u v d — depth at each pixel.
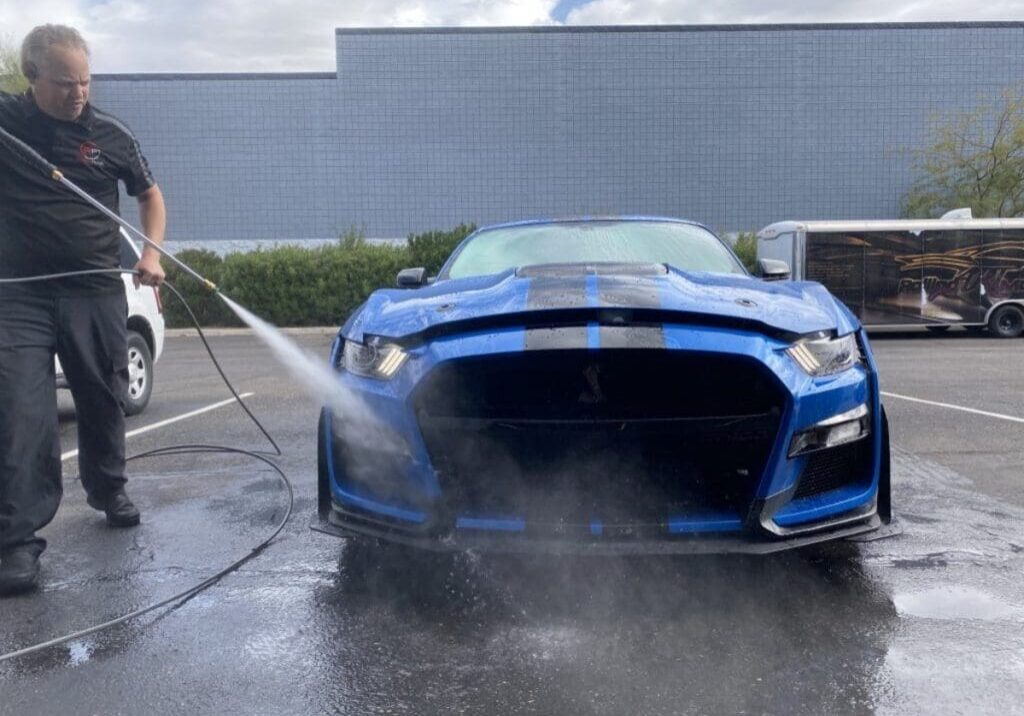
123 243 7.30
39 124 3.37
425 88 24.64
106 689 2.52
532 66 24.48
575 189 24.75
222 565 3.54
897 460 5.25
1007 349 13.72
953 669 2.55
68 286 3.49
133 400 7.23
